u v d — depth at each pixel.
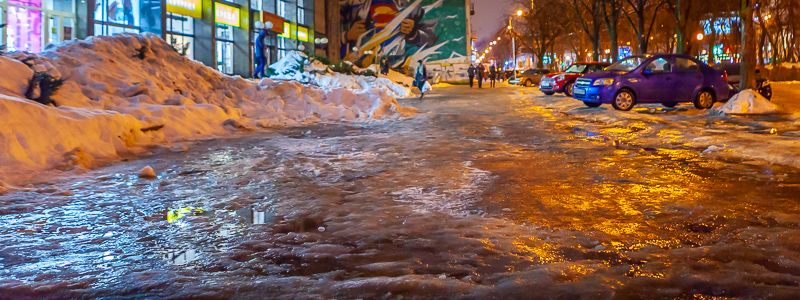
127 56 15.00
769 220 5.16
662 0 33.41
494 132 12.89
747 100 16.28
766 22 59.34
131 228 5.14
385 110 17.86
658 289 3.55
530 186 6.79
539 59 66.94
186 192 6.65
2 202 6.07
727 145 9.75
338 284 3.69
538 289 3.56
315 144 10.97
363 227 5.05
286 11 46.78
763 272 3.81
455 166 8.26
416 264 4.09
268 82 17.28
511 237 4.68
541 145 10.59
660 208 5.64
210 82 16.52
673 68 18.56
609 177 7.34
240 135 12.60
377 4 63.09
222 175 7.72
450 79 64.06
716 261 4.05
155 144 10.66
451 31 63.75
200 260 4.24
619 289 3.55
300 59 32.56
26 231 5.04
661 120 15.12
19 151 7.67
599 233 4.80
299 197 6.32
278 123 14.89
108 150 9.34
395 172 7.80
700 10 42.34
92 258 4.30
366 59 63.12
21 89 11.08
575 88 19.69
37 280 3.84
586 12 50.03
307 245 4.57
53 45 13.89
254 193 6.57
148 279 3.83
